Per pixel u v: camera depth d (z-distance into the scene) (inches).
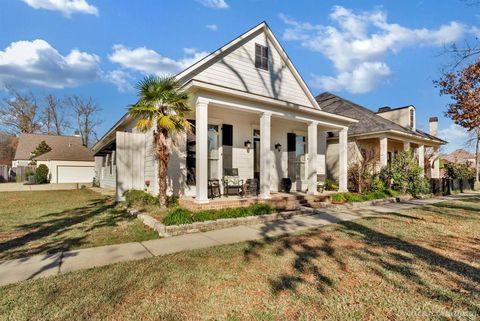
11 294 119.9
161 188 300.0
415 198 509.4
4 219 297.6
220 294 121.3
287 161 481.1
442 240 210.8
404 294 122.5
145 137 421.7
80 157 1106.7
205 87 284.0
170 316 104.0
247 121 422.6
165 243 202.7
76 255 175.0
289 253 176.9
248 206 310.7
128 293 121.4
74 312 105.9
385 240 209.8
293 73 466.0
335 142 613.3
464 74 346.3
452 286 130.5
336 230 242.8
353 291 124.9
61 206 395.5
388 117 701.9
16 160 1226.0
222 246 193.0
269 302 114.7
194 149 367.9
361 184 500.4
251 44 415.2
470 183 774.5
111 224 267.6
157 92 283.0
